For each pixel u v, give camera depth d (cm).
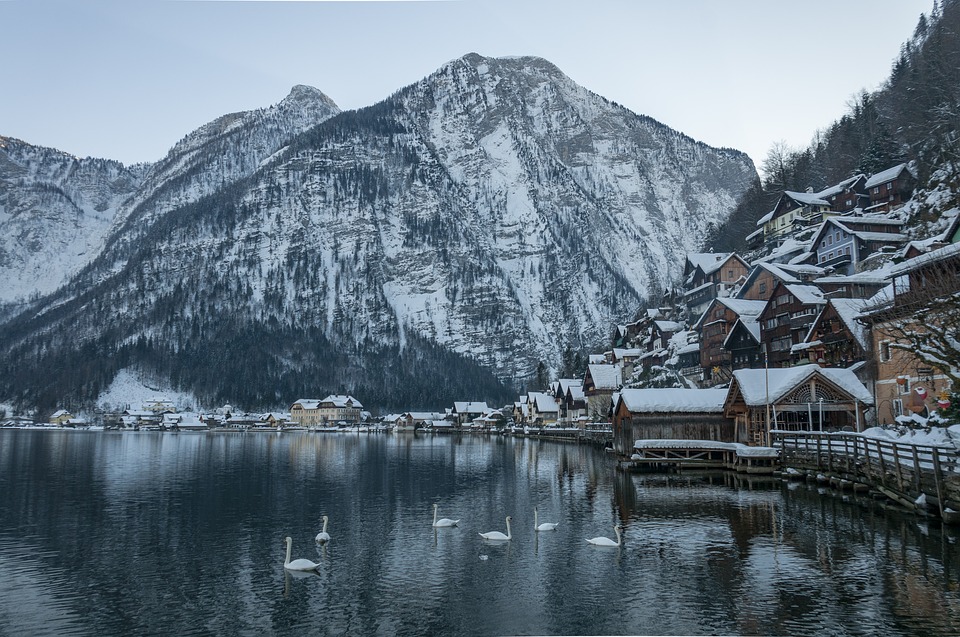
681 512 4584
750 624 2445
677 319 16538
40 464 8950
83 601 2827
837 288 8994
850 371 6725
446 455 10931
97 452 11575
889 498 4422
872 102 17012
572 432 14012
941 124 12294
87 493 5947
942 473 3588
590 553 3509
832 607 2583
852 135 16700
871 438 4569
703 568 3166
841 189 13638
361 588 2966
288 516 4719
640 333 17175
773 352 9381
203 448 13238
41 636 2450
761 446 6894
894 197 12212
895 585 2795
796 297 8894
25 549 3722
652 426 7581
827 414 6731
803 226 13938
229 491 6100
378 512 4878
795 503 4772
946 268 5219
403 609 2695
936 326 4912
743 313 10281
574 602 2738
